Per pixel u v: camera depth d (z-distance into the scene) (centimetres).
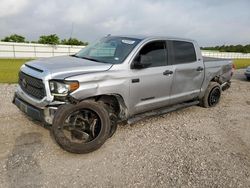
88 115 402
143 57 461
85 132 402
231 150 427
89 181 317
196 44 604
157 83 489
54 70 375
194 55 593
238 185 324
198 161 381
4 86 889
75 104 376
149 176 335
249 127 551
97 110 394
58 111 366
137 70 450
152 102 493
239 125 561
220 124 561
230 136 493
